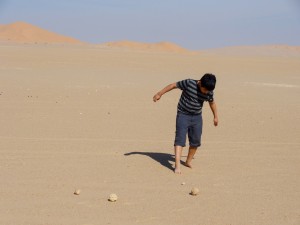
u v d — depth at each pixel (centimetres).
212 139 1062
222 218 609
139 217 604
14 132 1057
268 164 869
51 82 2033
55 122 1189
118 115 1328
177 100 1681
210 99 812
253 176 793
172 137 1083
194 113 813
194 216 613
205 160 888
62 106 1434
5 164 811
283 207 655
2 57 3353
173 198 677
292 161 894
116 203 649
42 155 874
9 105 1415
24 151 897
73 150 919
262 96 1889
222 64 3903
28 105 1427
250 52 10794
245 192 712
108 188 709
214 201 670
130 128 1161
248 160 893
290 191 722
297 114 1455
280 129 1203
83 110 1380
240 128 1202
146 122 1248
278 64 4262
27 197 661
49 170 786
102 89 1864
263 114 1435
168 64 3578
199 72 3033
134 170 806
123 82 2173
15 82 1977
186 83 809
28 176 751
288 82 2575
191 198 679
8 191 681
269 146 1008
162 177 774
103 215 607
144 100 1634
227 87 2162
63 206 632
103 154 900
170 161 874
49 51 4281
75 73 2530
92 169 802
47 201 648
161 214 616
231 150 966
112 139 1030
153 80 2348
